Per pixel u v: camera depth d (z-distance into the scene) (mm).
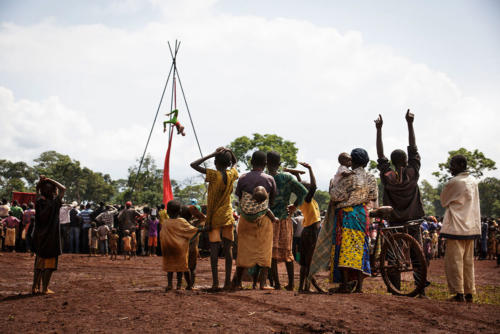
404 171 7281
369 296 5934
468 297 6641
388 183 7270
